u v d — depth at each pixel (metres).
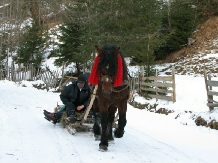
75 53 20.64
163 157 5.82
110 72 5.74
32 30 29.41
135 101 13.43
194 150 6.57
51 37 35.62
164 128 8.84
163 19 23.09
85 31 21.08
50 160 5.35
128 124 9.32
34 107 11.84
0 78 28.19
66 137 7.14
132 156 5.79
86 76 7.80
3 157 5.40
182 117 9.89
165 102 12.11
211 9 24.34
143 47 15.74
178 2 22.97
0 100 13.75
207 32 23.19
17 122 8.77
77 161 5.34
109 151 6.08
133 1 17.61
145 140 7.23
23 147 6.14
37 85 21.88
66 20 21.33
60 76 22.19
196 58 21.14
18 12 35.47
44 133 7.50
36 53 29.20
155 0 17.47
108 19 18.17
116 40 17.28
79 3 20.36
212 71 18.56
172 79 11.82
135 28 16.95
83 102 7.82
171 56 23.31
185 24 22.86
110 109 6.77
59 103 13.02
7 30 35.25
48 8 43.16
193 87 14.58
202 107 10.19
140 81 14.57
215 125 8.42
